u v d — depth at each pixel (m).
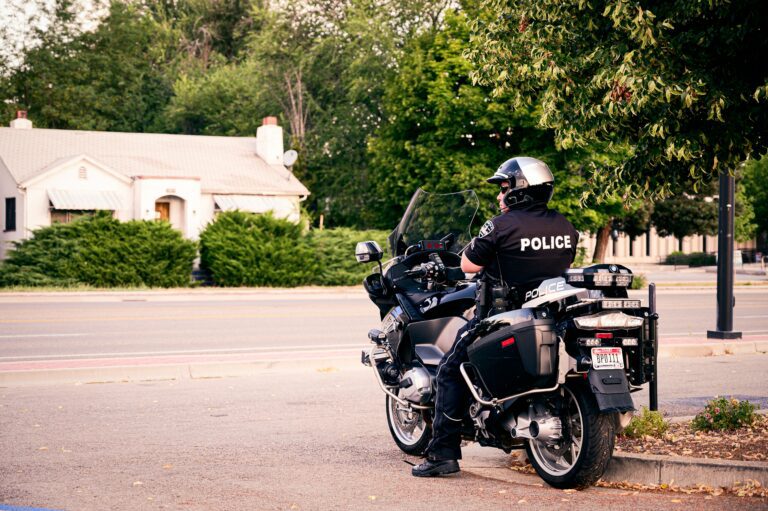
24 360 12.87
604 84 6.39
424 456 6.50
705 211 56.09
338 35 55.12
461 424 6.32
